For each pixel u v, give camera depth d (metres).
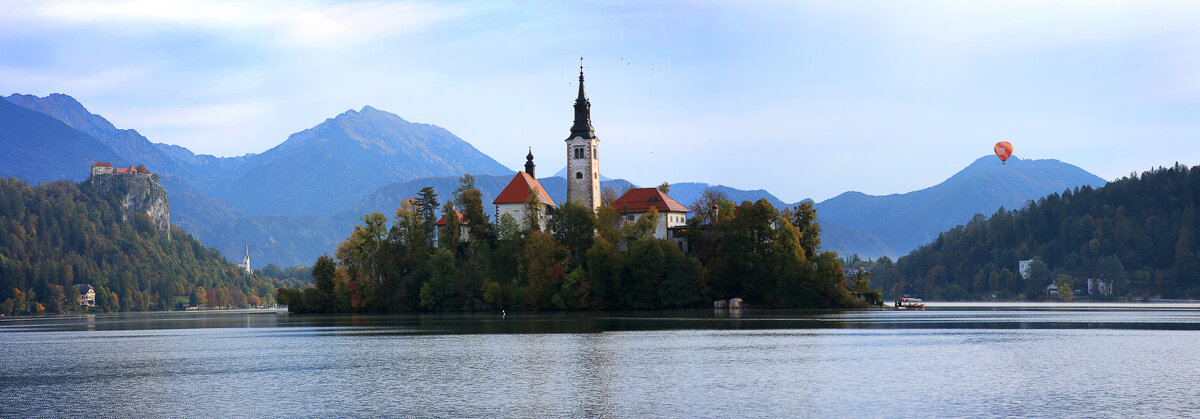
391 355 111.25
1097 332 140.88
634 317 185.38
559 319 182.00
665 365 97.31
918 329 146.88
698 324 160.25
